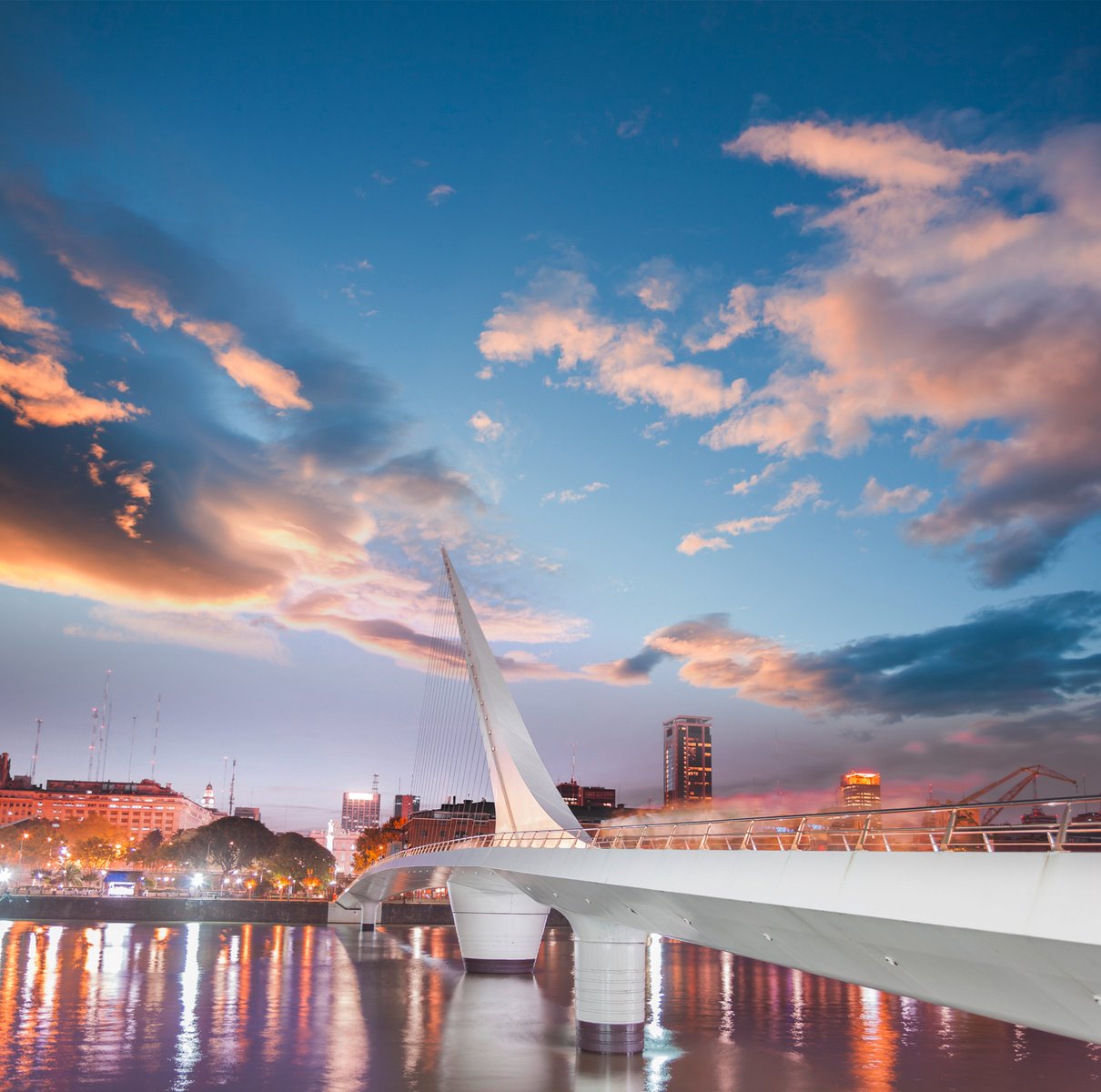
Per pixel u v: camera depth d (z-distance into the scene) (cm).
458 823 13512
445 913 14925
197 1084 3956
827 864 2138
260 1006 6034
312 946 10350
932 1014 5834
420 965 8625
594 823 16700
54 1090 3828
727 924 2744
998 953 1722
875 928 1983
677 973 8488
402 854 8812
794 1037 4975
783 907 2233
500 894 8075
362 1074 4134
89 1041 4797
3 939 10312
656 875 2958
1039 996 1800
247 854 19200
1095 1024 1752
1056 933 1521
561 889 4191
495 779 7569
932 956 1941
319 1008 5959
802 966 2681
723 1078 3991
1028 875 1628
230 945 10312
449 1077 4059
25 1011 5684
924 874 1850
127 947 9612
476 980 7525
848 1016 5719
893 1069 4147
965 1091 3731
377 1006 6116
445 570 9262
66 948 9388
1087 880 1518
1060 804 1623
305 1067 4275
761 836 2584
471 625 8562
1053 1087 3812
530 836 4950
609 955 4566
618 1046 4484
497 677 8256
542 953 10431
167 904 13725
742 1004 6316
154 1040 4838
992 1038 4931
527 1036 5034
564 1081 3975
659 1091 3781
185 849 19088
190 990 6662
